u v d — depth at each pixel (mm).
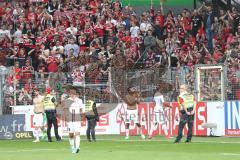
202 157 47719
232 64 84688
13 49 98625
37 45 99750
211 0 114938
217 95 79375
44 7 108188
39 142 75125
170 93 81500
